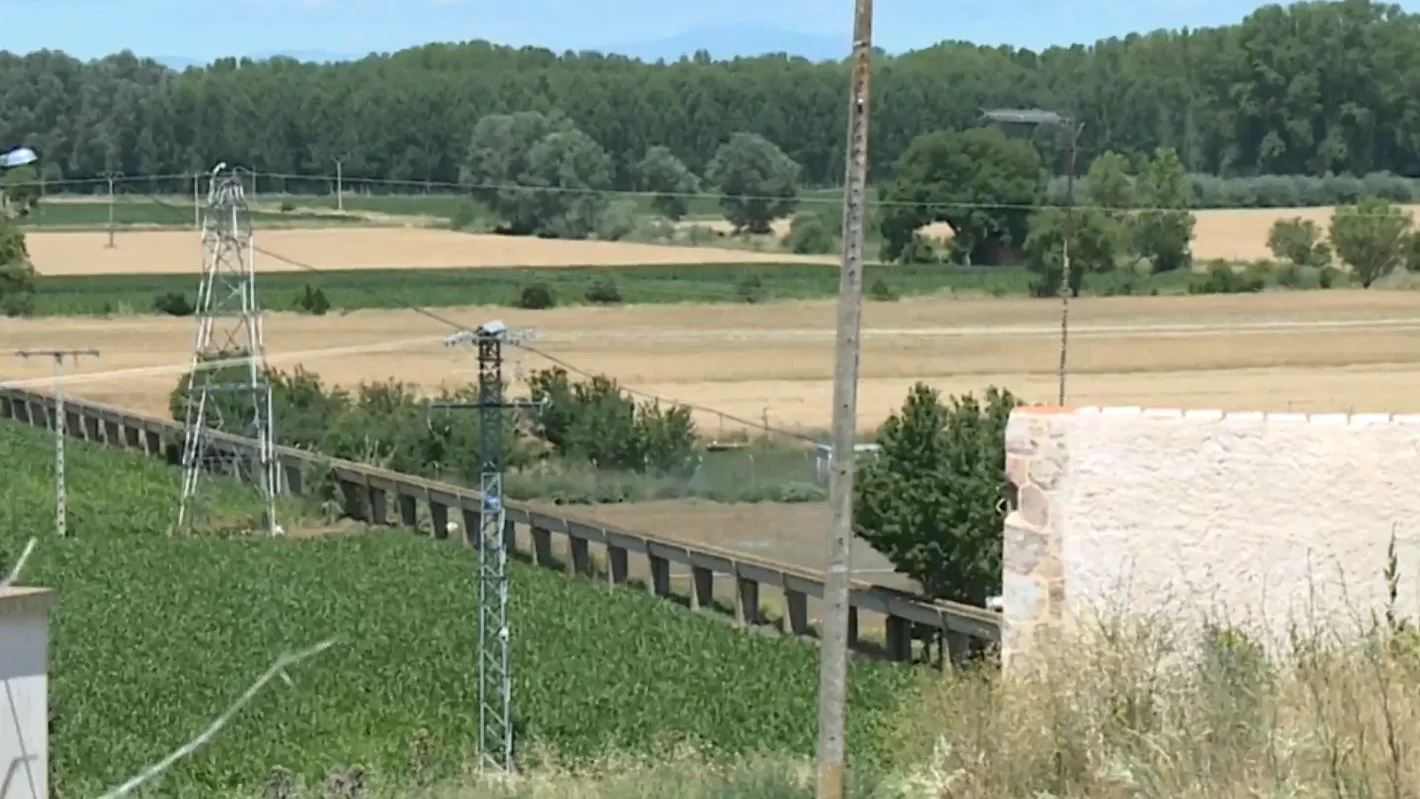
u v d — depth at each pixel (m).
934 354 83.88
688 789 15.50
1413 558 15.16
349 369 82.56
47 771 11.89
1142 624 13.43
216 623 43.59
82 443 74.88
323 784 24.95
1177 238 102.69
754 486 62.09
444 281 106.62
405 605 46.06
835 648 15.03
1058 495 15.30
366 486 61.00
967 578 41.78
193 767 30.39
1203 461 15.25
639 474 64.31
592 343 89.00
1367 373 79.44
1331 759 10.27
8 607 11.34
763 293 100.75
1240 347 85.25
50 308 100.31
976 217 102.75
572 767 22.44
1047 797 11.45
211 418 69.12
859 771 16.08
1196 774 10.88
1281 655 14.03
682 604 47.34
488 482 35.56
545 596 47.22
